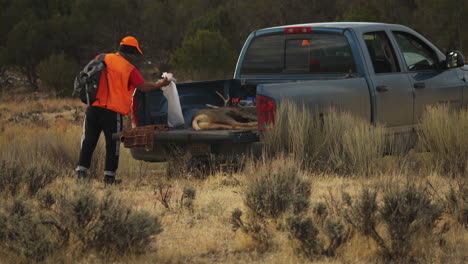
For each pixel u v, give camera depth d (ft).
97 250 50.96
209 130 94.22
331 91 93.50
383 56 103.55
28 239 49.21
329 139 92.48
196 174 93.40
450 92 110.42
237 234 57.21
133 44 91.86
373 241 51.98
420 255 50.60
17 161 94.58
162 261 50.16
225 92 106.83
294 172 71.46
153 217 52.54
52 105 414.62
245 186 77.30
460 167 90.84
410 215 53.11
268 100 87.71
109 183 91.45
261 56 106.83
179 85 100.07
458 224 59.62
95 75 89.97
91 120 91.45
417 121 104.47
